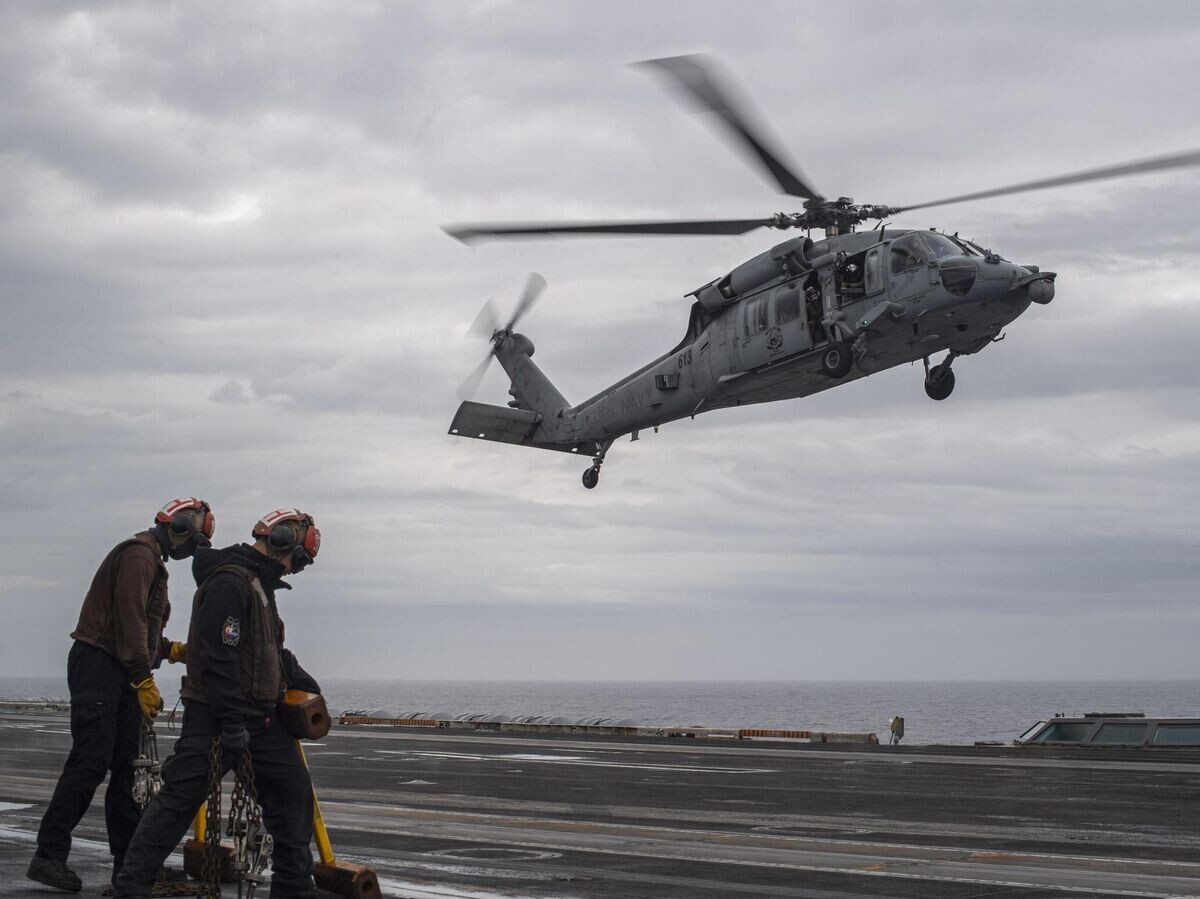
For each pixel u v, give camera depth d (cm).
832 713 16138
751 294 2297
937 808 1163
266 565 633
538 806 1191
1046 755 1911
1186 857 848
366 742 2283
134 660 703
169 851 623
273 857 639
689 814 1123
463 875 770
